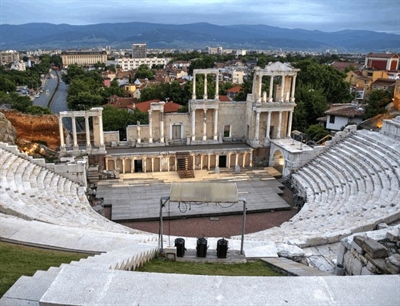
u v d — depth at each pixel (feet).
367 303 20.70
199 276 22.88
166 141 166.09
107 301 20.49
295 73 162.09
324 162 139.54
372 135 137.90
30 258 41.60
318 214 98.27
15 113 188.03
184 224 109.40
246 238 75.61
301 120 227.20
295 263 47.55
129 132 161.99
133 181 143.33
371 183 108.27
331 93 274.57
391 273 38.91
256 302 20.75
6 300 26.21
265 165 168.25
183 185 49.29
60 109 394.32
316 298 21.08
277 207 121.49
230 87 362.74
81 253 46.91
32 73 632.38
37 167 121.19
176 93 297.33
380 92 203.62
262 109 161.38
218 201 47.93
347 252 47.24
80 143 198.39
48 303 20.38
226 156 162.91
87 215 95.30
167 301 20.68
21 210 75.05
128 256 38.19
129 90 424.05
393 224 72.64
